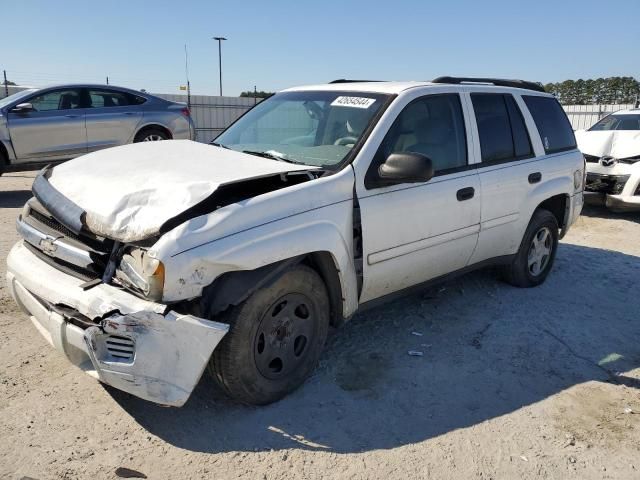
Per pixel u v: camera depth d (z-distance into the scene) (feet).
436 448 9.55
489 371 12.23
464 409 10.76
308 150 12.40
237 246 9.20
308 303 10.75
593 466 9.31
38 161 31.42
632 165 27.68
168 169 10.69
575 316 15.47
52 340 9.64
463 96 14.29
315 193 10.46
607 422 10.55
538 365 12.62
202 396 10.66
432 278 13.71
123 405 10.23
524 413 10.72
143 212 9.18
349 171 11.16
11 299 14.70
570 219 18.03
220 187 9.44
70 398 10.36
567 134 18.21
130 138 34.24
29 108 30.63
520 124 16.03
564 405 11.05
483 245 14.64
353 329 13.93
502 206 14.84
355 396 10.96
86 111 32.65
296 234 10.00
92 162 11.83
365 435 9.80
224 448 9.23
